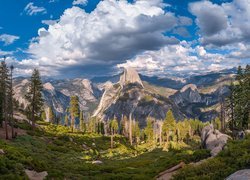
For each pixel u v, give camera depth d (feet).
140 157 227.20
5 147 113.29
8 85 218.18
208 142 135.23
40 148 196.75
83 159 191.52
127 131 528.22
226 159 67.56
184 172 69.87
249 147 70.79
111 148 301.84
